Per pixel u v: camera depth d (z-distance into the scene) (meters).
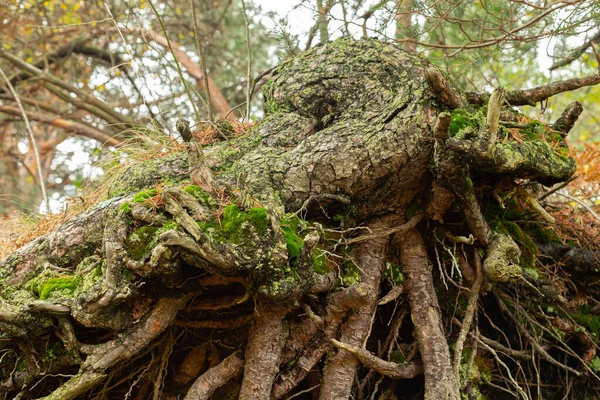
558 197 3.97
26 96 7.86
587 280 3.33
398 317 2.66
